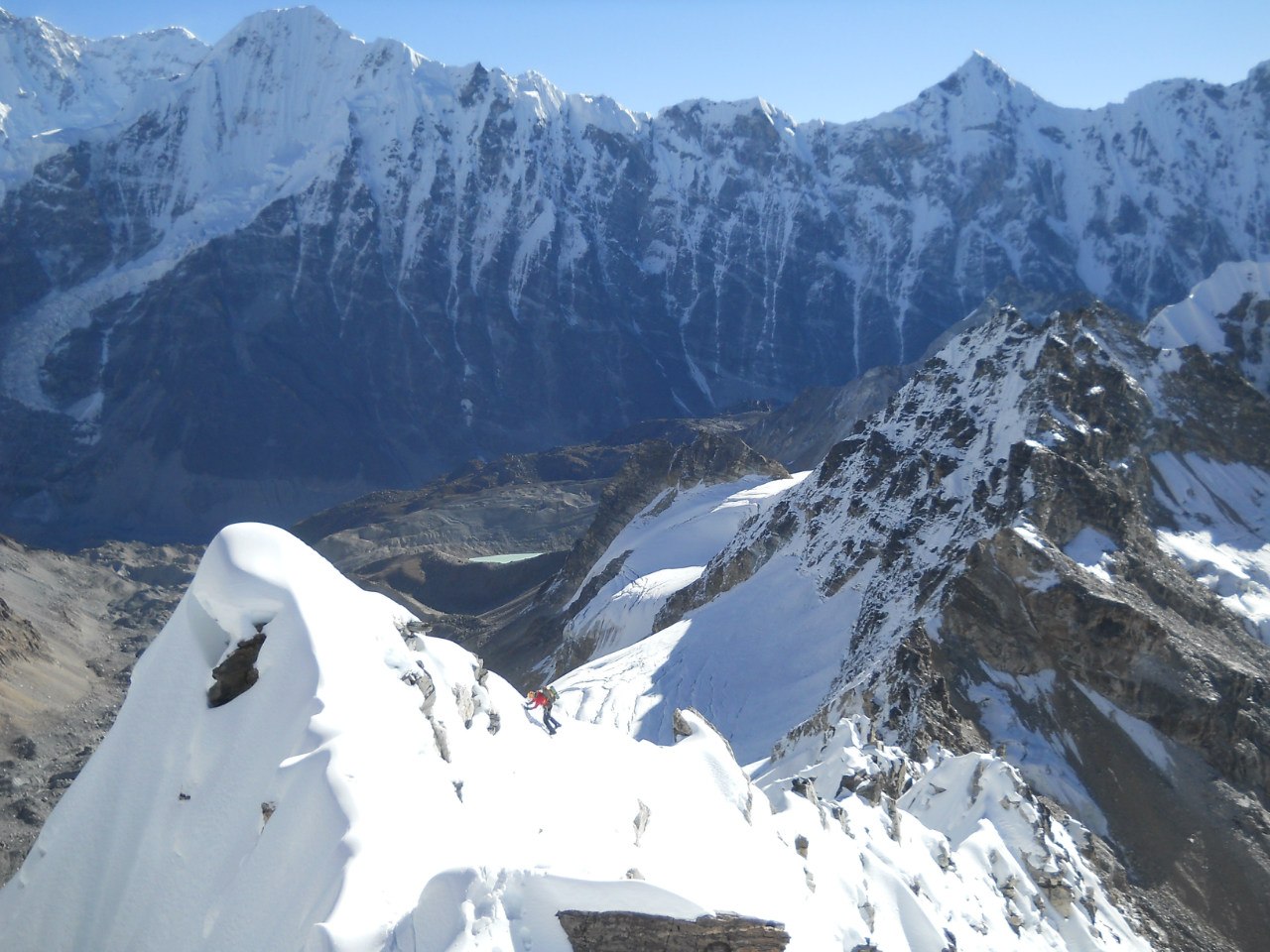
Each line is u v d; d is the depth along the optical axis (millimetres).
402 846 24781
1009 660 89000
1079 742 84562
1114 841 77438
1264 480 137875
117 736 29078
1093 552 103312
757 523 146250
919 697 78062
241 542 29969
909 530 118625
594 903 24109
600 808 28797
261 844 25344
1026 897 47188
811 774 54125
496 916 23500
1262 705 88500
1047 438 115562
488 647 199000
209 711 28438
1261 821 80062
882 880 36719
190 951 25500
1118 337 149250
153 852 27500
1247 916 73875
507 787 28141
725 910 24625
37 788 133375
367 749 26281
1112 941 49094
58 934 27641
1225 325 189125
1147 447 134625
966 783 52094
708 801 31453
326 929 22609
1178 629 97250
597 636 158750
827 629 116812
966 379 134250
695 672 115125
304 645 28062
